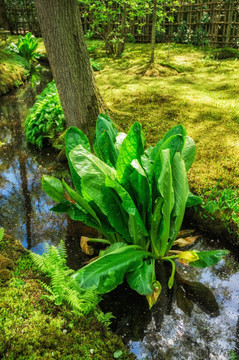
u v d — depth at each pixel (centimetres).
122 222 248
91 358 183
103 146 261
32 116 523
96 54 1059
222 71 769
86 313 213
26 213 351
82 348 188
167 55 947
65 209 264
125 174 230
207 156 399
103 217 261
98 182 224
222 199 326
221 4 973
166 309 240
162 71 789
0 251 256
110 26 1033
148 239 268
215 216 310
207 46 1036
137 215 227
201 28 1063
